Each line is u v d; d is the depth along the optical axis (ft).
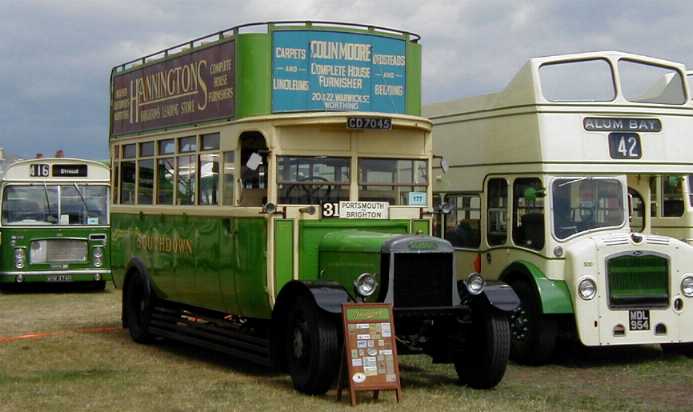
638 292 42.65
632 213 47.80
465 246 50.08
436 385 36.68
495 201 47.57
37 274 76.59
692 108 46.34
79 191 78.13
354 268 35.45
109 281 84.12
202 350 46.47
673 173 45.52
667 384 37.99
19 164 77.05
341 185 38.40
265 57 38.73
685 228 51.19
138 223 49.16
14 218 76.69
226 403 32.50
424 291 34.53
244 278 38.22
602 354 46.01
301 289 34.30
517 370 41.47
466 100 50.26
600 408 32.76
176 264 44.62
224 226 39.99
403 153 39.45
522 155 45.24
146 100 48.93
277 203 37.40
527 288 43.14
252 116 38.63
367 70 39.86
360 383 32.07
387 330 32.81
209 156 41.88
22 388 35.50
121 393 34.42
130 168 50.83
